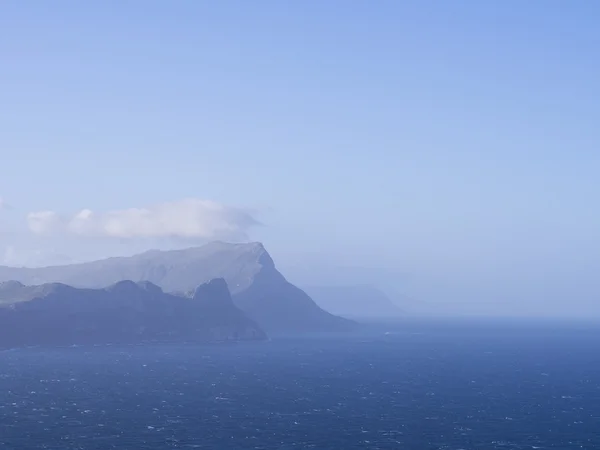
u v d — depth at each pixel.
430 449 146.00
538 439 156.00
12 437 150.12
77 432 155.75
